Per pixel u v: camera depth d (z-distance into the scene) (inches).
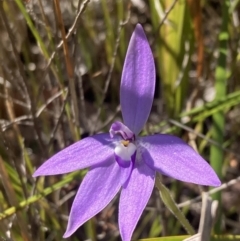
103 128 9.9
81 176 8.7
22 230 8.3
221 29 9.5
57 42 8.8
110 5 11.4
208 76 10.8
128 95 6.3
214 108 9.1
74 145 6.3
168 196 6.8
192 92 11.4
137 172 6.2
